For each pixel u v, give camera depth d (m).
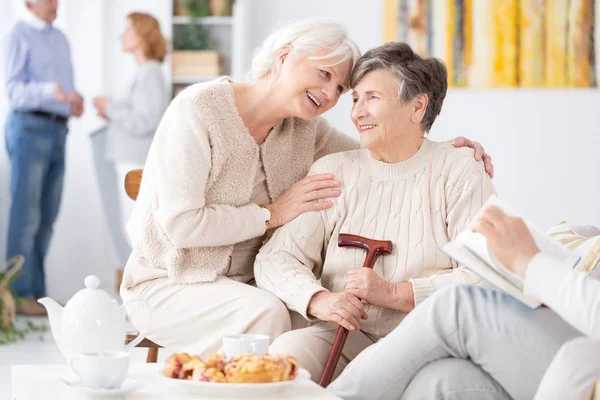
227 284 2.65
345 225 2.62
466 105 6.28
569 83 6.20
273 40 2.70
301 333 2.48
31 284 6.04
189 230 2.59
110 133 6.29
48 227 6.21
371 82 2.54
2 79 6.74
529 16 6.21
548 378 1.67
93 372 1.66
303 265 2.63
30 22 6.03
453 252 1.85
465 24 6.25
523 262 1.77
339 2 6.36
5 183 6.68
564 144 6.22
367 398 1.92
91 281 1.98
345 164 2.70
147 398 1.66
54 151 6.07
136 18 6.15
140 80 6.18
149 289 2.70
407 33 6.30
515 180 6.27
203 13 6.43
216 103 2.66
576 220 6.23
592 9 6.18
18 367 1.95
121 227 6.66
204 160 2.62
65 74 6.18
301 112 2.71
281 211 2.68
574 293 1.67
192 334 2.65
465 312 1.86
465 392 1.87
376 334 2.54
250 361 1.70
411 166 2.62
